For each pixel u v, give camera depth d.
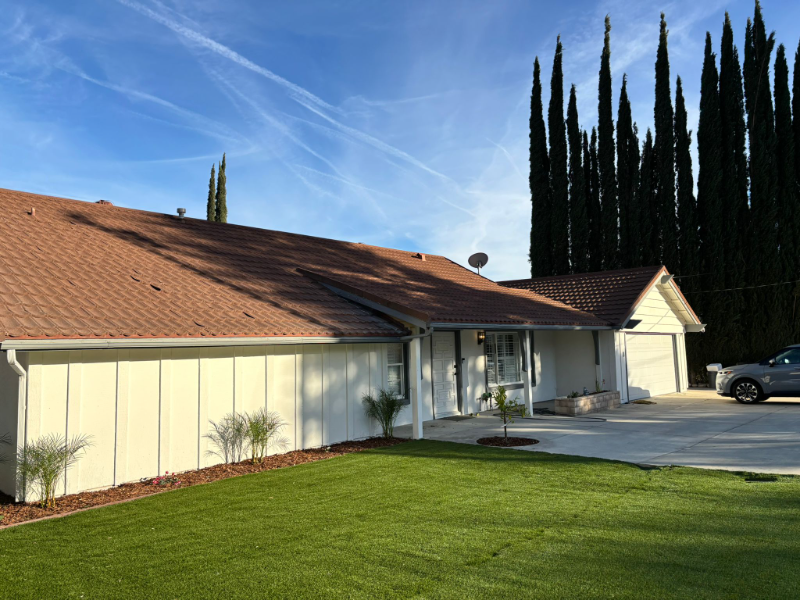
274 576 4.40
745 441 9.92
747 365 16.03
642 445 9.88
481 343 15.71
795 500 6.15
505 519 5.73
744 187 24.36
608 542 4.98
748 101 24.36
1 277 8.22
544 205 29.64
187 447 8.46
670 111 26.28
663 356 19.95
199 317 9.01
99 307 8.24
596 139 29.75
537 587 4.09
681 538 5.03
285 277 13.09
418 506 6.28
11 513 6.43
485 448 9.92
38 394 6.98
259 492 7.12
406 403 12.61
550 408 15.75
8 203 11.77
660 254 26.30
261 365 9.54
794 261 23.16
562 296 19.52
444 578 4.29
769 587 3.96
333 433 10.65
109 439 7.60
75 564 4.73
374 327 11.26
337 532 5.42
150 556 4.89
